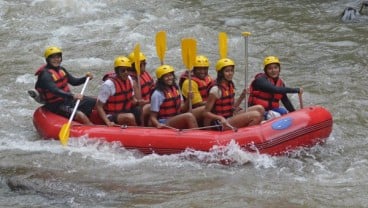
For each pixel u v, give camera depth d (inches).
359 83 852.6
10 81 886.4
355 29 1104.2
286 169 585.9
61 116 669.3
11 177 576.7
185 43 618.2
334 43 1032.8
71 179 570.9
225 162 590.2
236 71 912.3
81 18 1215.6
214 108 627.2
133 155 610.5
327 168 590.9
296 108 768.3
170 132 608.4
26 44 1065.5
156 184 557.6
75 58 991.0
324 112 633.6
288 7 1267.2
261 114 633.0
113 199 530.6
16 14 1227.2
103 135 623.2
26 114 766.5
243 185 551.8
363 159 611.5
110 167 590.6
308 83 856.3
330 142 654.5
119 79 644.7
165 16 1233.4
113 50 1029.8
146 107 650.8
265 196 529.0
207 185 553.9
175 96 635.5
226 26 1149.1
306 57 972.6
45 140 657.0
